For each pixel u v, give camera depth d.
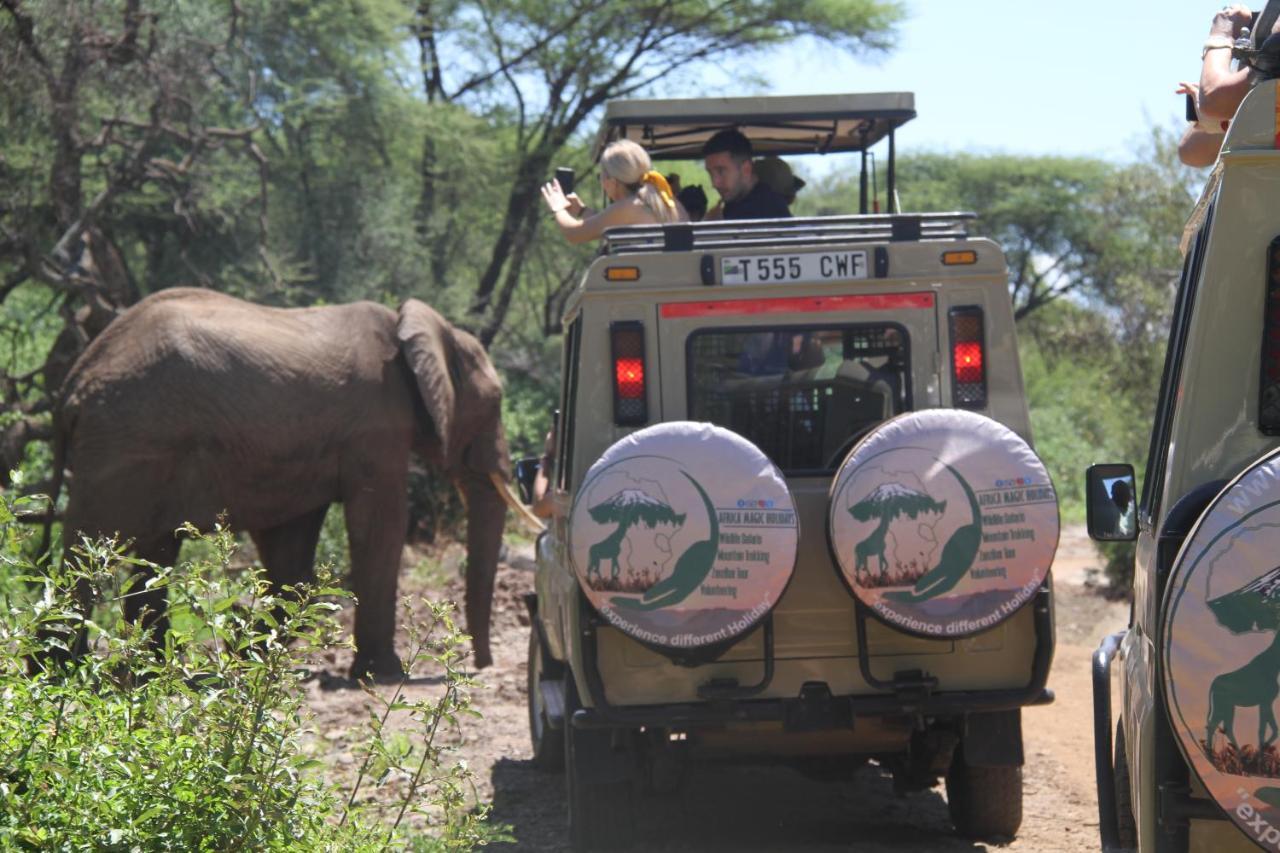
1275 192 3.88
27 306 21.22
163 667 4.71
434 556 19.56
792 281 6.90
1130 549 18.45
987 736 6.92
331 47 23.11
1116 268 51.94
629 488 6.25
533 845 7.36
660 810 8.11
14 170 16.62
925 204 52.56
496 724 10.57
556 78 30.22
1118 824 5.12
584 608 6.62
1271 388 3.90
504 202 29.14
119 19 16.80
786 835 7.51
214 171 19.62
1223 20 4.78
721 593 6.25
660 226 6.97
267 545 12.92
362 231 23.42
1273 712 3.49
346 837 4.77
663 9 29.08
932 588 6.23
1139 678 4.29
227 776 4.38
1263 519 3.50
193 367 11.27
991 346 6.93
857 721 6.93
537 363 29.39
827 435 6.92
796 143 10.57
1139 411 22.00
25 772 4.47
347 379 12.24
